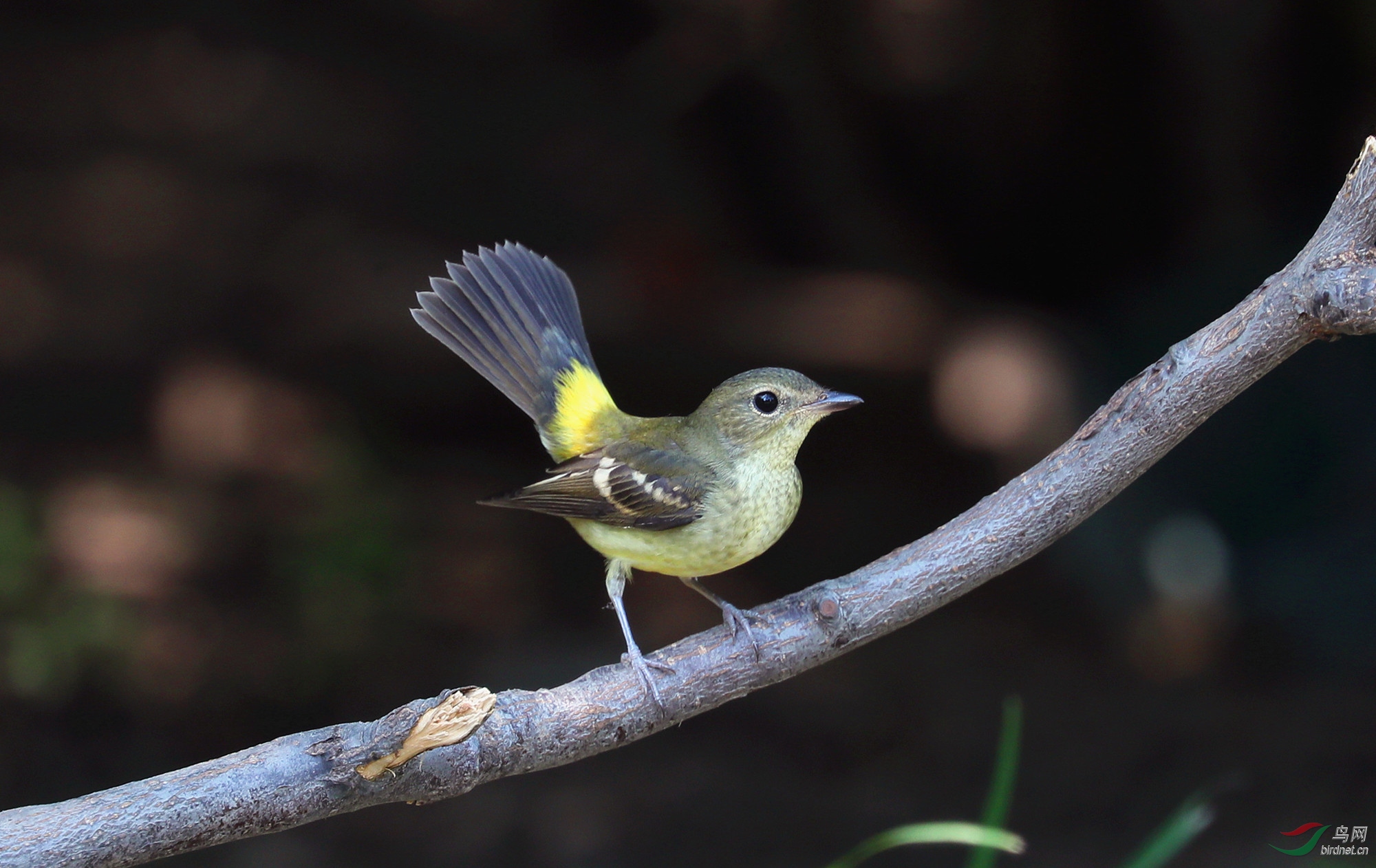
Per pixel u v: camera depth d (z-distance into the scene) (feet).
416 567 46.01
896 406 60.29
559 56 82.23
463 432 58.70
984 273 71.72
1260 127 51.78
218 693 37.29
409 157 81.00
